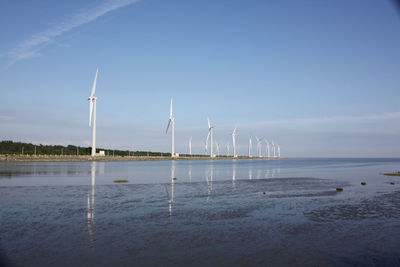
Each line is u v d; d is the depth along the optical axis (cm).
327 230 1492
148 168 8100
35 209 1973
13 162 11212
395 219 1722
